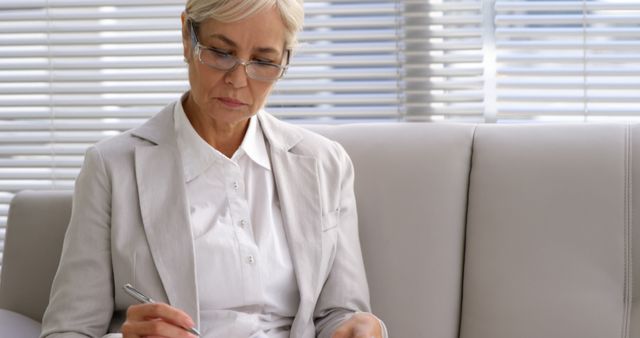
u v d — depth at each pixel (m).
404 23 2.05
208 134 1.53
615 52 2.00
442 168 1.72
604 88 1.98
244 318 1.46
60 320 1.42
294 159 1.58
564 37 1.99
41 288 1.70
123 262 1.44
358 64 2.07
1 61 2.19
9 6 2.14
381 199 1.72
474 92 2.05
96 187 1.47
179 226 1.45
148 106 2.15
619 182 1.64
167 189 1.47
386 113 2.08
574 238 1.63
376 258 1.69
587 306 1.60
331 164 1.63
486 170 1.71
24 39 2.15
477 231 1.68
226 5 1.37
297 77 2.09
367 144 1.77
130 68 2.12
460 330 1.67
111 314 1.46
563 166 1.67
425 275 1.67
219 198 1.50
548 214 1.65
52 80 2.16
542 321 1.61
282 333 1.51
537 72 2.01
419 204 1.70
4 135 2.20
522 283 1.63
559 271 1.62
